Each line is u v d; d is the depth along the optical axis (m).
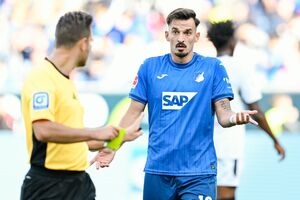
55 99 15.29
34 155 15.55
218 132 24.17
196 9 41.12
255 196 31.06
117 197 31.47
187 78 19.06
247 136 31.55
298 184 30.95
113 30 41.66
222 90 18.89
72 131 14.78
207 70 19.09
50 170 15.55
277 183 30.98
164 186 19.17
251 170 31.27
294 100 33.16
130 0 42.12
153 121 19.30
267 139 31.31
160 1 41.75
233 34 24.42
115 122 34.25
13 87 40.66
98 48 41.12
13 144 34.06
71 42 15.47
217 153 24.20
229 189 24.39
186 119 18.91
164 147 19.03
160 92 19.12
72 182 15.78
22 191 15.86
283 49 39.72
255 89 24.11
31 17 43.69
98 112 34.56
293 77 38.78
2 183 33.38
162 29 41.41
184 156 18.92
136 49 40.94
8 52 42.78
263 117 24.42
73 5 43.28
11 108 36.56
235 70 24.09
